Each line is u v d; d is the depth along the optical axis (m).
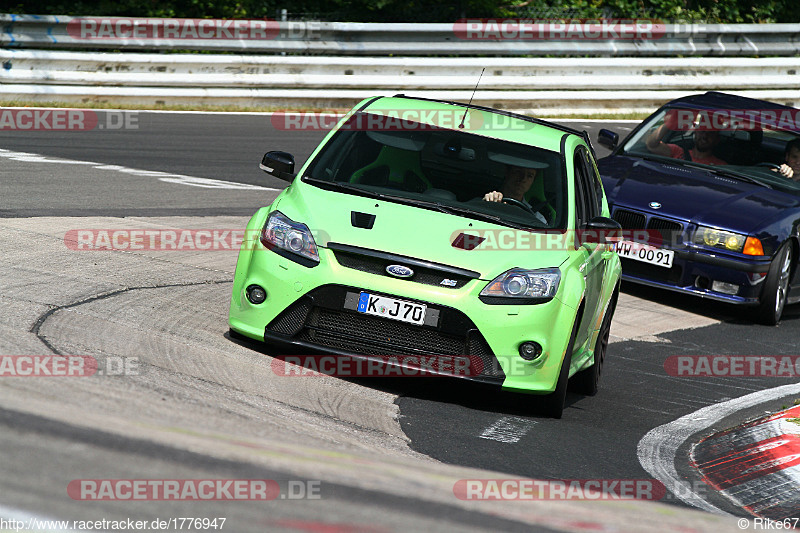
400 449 17.19
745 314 35.06
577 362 22.69
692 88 71.56
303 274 20.56
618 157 37.72
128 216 34.25
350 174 23.08
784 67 74.00
